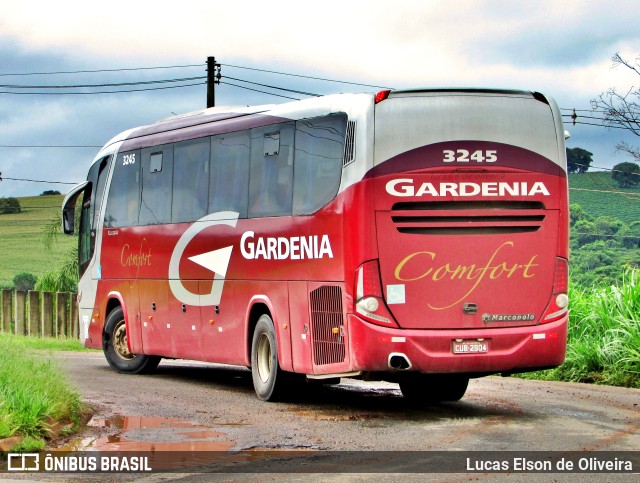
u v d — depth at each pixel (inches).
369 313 491.2
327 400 581.9
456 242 497.0
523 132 507.5
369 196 493.4
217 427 469.7
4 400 412.2
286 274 552.4
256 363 583.5
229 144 621.0
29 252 2797.7
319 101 541.0
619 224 2657.5
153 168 710.5
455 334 493.0
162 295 690.2
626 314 719.1
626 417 499.5
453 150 498.6
